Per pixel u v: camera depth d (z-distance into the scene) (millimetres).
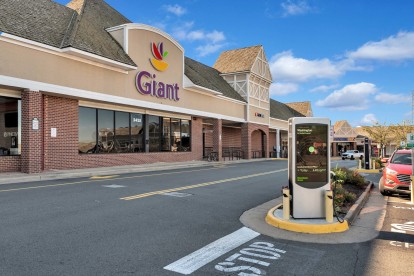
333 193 8055
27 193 10320
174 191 11438
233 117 32844
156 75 22594
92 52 17031
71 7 21859
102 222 7047
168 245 5758
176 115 26703
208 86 27922
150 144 24188
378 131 54219
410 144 11805
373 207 10062
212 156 29641
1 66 13672
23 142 14953
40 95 15289
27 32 14977
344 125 66188
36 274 4375
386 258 5461
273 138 49281
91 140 19562
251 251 5664
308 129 7449
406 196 12391
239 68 35750
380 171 22844
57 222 6910
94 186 12180
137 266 4789
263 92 39281
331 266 5070
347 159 49844
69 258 4977
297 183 7441
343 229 7109
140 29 21188
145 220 7348
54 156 16953
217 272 4711
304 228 6918
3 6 15516
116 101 19391
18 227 6469
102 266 4734
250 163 29391
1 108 15180
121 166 20688
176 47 24594
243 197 10805
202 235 6434
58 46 16078
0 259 4848
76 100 18188
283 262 5191
